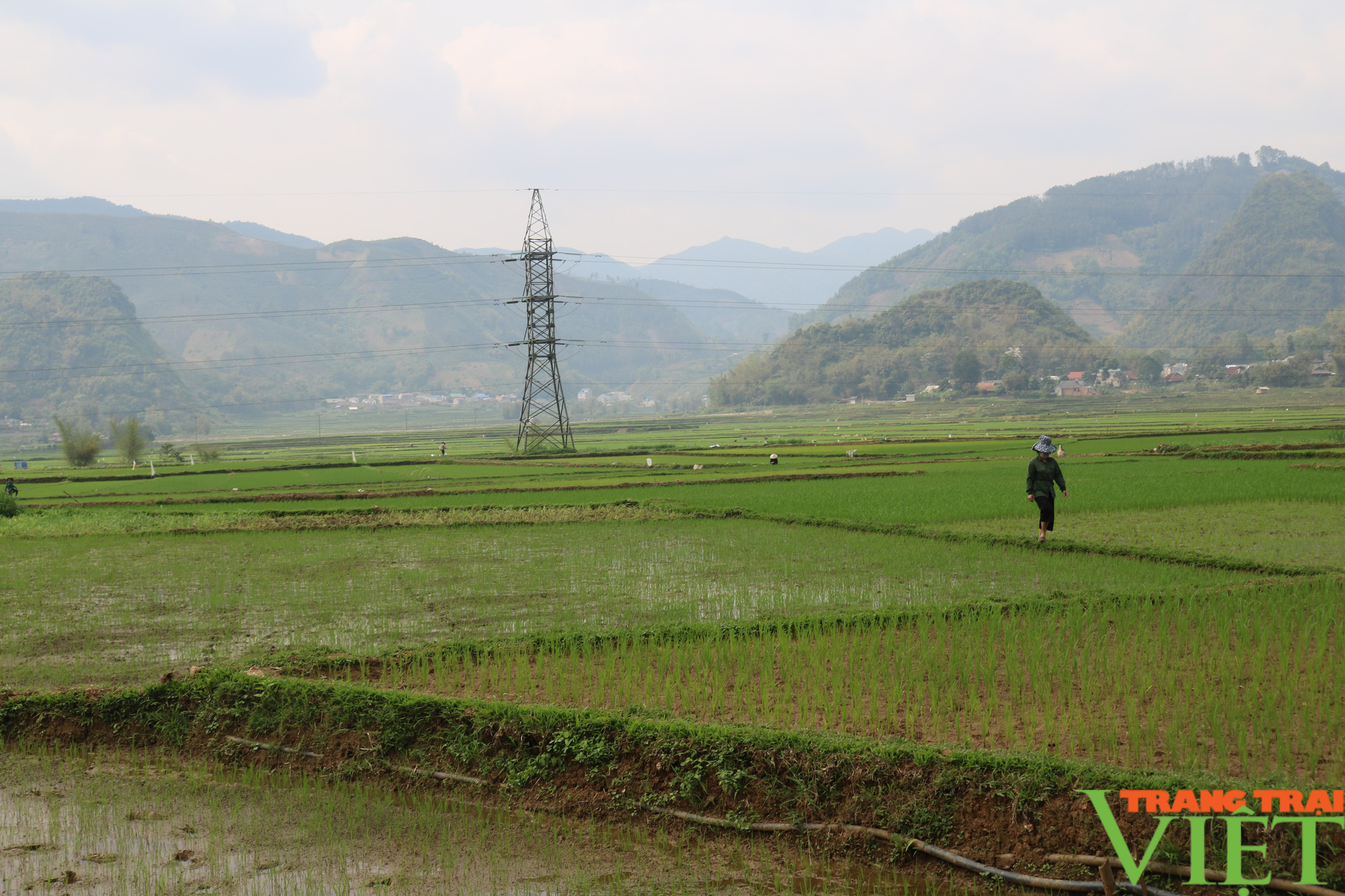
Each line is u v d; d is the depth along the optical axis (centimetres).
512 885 768
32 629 1593
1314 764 815
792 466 5528
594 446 9950
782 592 1752
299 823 895
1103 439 7231
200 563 2309
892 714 992
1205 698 995
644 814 879
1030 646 1217
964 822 786
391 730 1024
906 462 5625
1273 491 3158
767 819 845
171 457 9819
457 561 2258
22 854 841
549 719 975
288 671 1254
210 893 762
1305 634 1188
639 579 1931
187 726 1115
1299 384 18975
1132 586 1648
